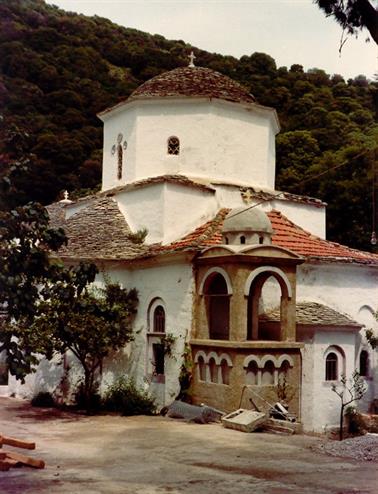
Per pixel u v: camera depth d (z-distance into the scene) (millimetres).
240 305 16156
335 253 20250
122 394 18031
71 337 16219
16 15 63844
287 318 16828
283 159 43031
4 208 9422
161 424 15477
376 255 22062
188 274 17516
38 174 48125
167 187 19859
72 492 8586
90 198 23875
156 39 73125
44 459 11055
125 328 18219
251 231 16953
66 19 68375
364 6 10664
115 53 63844
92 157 50875
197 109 21531
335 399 17656
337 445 12211
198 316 17250
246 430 14227
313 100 50750
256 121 22500
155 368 18453
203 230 19406
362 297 20234
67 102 54625
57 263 9766
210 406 16375
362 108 49531
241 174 22000
